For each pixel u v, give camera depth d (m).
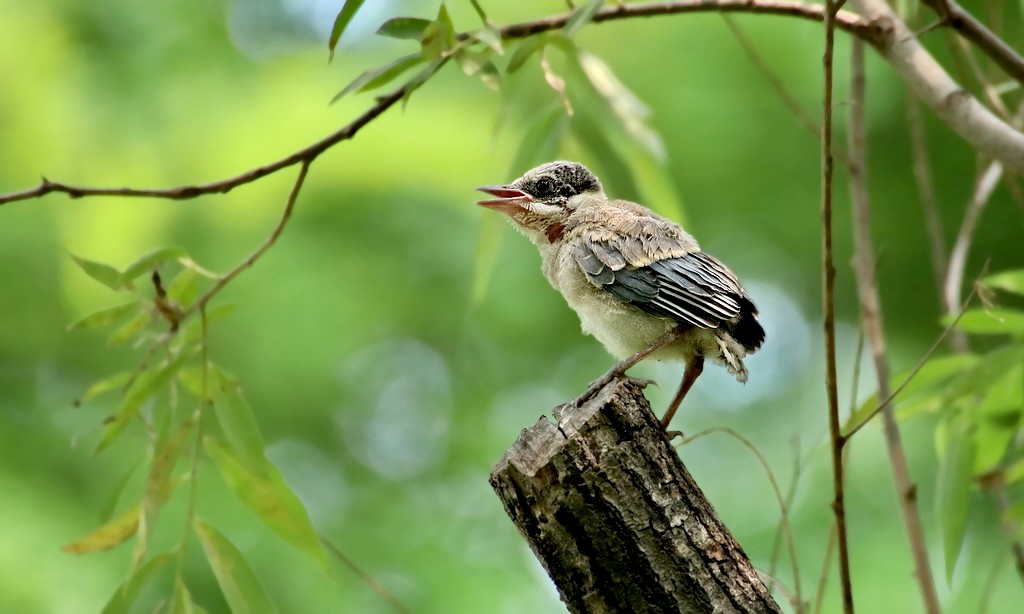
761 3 8.12
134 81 12.99
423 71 7.19
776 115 13.16
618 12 8.15
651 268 8.37
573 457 5.96
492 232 9.70
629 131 8.98
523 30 7.90
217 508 11.72
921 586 7.73
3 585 10.40
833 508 6.51
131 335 7.65
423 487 14.11
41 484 12.27
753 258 13.98
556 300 14.02
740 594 5.91
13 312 13.34
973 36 7.73
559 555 5.96
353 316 13.39
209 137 12.71
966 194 13.24
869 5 8.18
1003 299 12.99
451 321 13.98
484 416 14.62
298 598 11.51
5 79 12.71
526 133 9.02
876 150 13.35
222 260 13.04
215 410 7.50
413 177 12.84
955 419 8.28
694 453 14.01
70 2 13.13
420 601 12.26
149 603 11.05
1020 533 8.34
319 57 13.24
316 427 14.16
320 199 13.25
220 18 13.43
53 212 12.71
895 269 13.54
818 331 14.09
